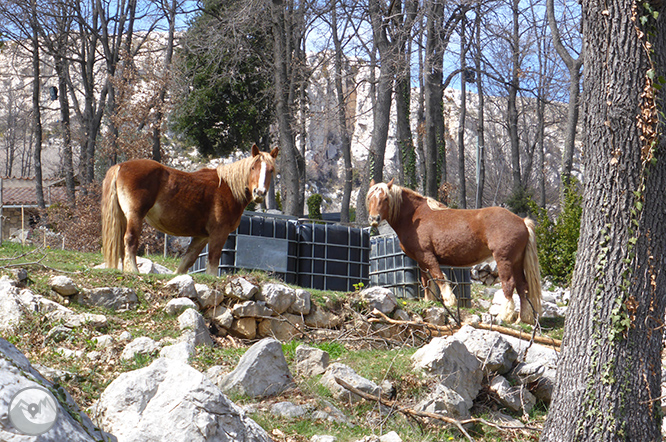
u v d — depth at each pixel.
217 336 8.59
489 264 15.52
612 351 5.28
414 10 20.17
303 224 11.90
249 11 20.70
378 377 6.84
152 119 27.53
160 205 9.67
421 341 9.57
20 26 27.52
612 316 5.27
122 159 31.44
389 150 69.06
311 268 11.70
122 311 8.12
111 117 27.58
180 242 23.12
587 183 5.54
